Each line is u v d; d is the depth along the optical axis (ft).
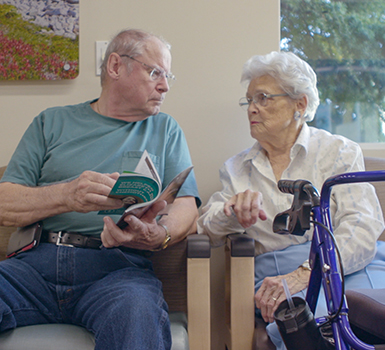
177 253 4.87
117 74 4.74
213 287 5.83
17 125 5.89
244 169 5.19
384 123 6.34
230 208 4.40
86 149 4.64
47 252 4.05
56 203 3.95
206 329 4.03
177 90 5.91
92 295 3.72
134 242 3.92
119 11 5.87
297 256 4.51
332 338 2.73
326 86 6.37
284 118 4.82
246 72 5.01
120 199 3.52
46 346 3.34
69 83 5.87
